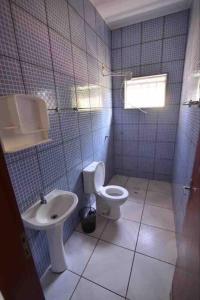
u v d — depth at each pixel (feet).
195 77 4.76
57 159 5.08
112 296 4.07
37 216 3.99
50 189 4.84
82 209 6.66
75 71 5.73
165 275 4.51
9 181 1.63
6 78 3.33
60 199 4.77
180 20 7.41
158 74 8.38
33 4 3.84
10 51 3.37
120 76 9.19
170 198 8.19
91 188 6.64
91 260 5.02
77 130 6.13
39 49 4.10
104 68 8.24
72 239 5.84
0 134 3.16
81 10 5.88
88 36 6.47
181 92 8.16
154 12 7.41
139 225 6.42
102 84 8.12
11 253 1.65
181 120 7.32
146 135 9.61
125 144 10.28
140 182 9.95
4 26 3.22
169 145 9.25
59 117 5.04
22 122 3.50
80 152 6.45
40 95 4.23
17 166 3.69
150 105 9.11
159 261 4.91
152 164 9.98
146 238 5.78
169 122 8.91
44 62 4.30
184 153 5.58
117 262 4.93
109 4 6.75
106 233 6.07
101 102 8.15
